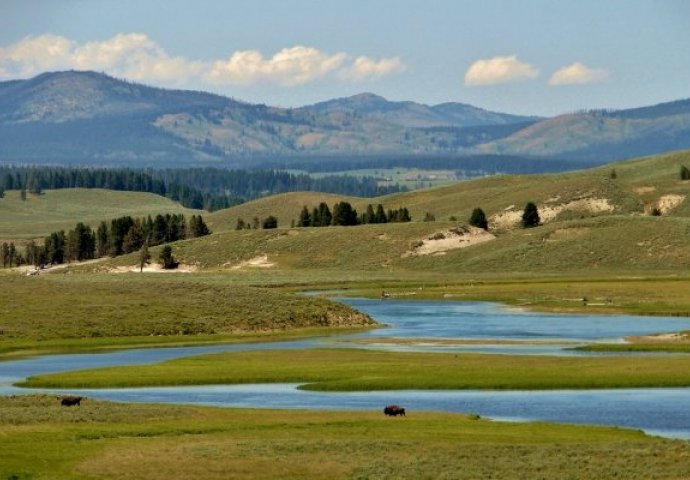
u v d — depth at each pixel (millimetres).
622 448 134625
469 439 142125
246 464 127938
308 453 133125
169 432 147500
